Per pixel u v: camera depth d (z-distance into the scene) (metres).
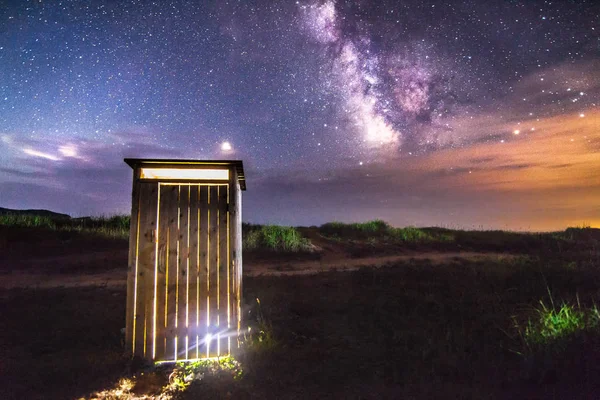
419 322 6.54
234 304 5.23
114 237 16.48
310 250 16.69
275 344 5.32
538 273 9.84
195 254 5.22
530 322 5.87
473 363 4.64
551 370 4.21
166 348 5.02
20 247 14.24
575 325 5.32
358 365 4.85
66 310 7.36
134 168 5.23
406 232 21.66
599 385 3.92
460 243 20.70
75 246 14.99
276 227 19.53
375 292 8.74
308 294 8.73
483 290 8.59
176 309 5.11
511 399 3.79
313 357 5.09
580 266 11.29
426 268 11.62
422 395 3.97
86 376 4.52
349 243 19.00
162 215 5.23
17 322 6.66
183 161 5.21
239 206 5.81
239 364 4.79
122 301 8.21
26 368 4.71
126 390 4.23
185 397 4.02
